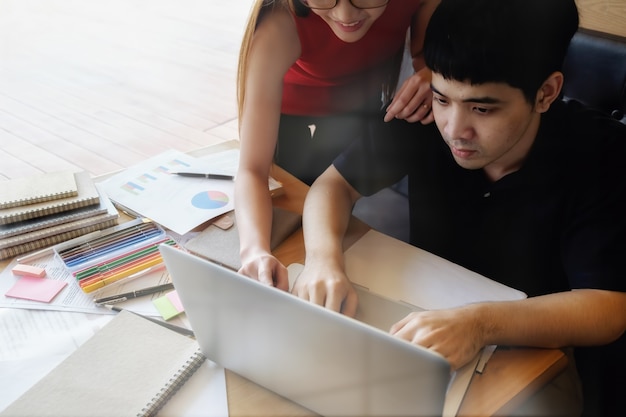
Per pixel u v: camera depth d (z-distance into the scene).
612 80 1.16
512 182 1.15
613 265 0.96
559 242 1.12
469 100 1.02
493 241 1.20
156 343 0.85
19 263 1.05
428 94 1.24
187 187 1.24
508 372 0.79
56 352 0.85
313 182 1.26
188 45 3.66
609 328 0.88
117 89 3.13
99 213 1.13
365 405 0.65
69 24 4.02
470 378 0.78
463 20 0.96
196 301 0.75
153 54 3.55
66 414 0.74
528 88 1.01
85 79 3.23
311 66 1.30
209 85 3.16
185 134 2.71
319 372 0.67
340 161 1.23
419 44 1.31
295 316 0.64
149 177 1.28
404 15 1.27
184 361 0.82
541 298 0.90
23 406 0.75
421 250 1.04
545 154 1.11
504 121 1.04
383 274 0.98
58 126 2.77
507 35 0.95
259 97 1.22
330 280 0.93
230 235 1.09
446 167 1.24
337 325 0.60
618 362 0.96
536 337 0.84
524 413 0.79
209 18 4.09
